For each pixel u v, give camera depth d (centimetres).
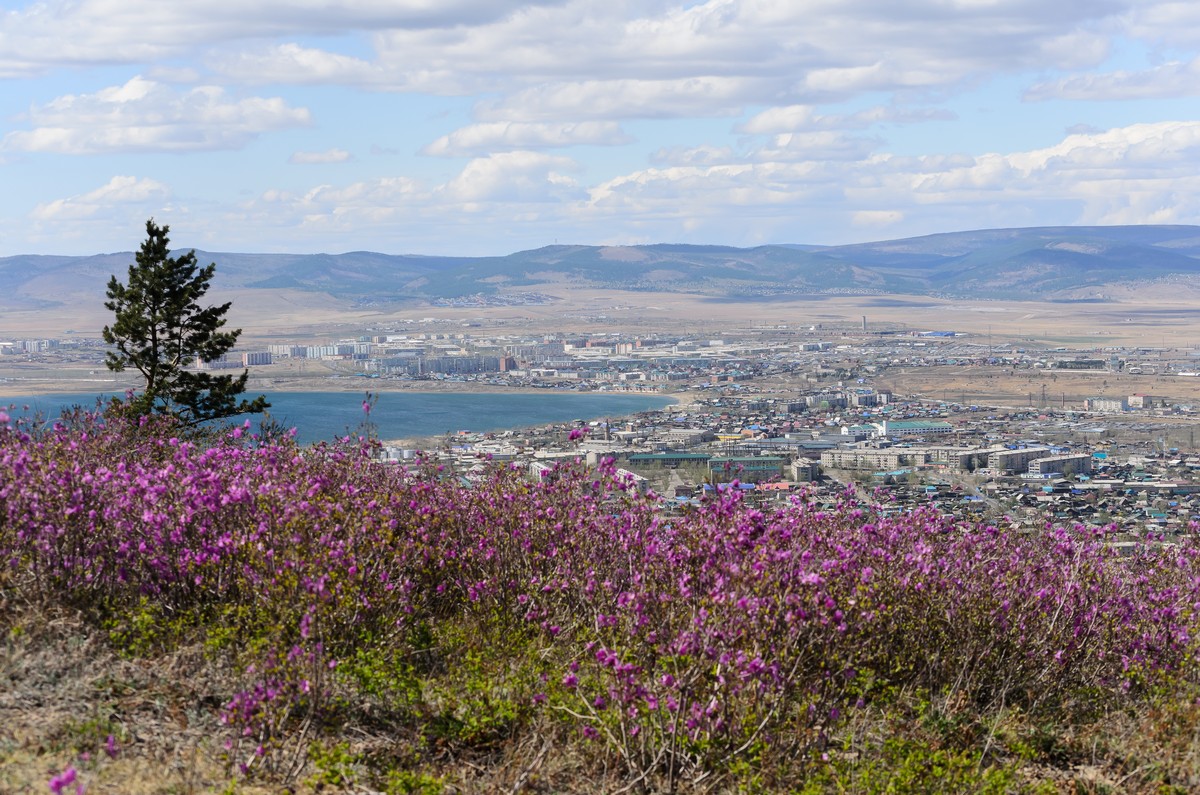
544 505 1082
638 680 810
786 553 821
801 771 797
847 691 855
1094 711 975
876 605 897
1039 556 1080
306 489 989
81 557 955
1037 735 921
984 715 948
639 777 770
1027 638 970
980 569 1035
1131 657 1000
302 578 864
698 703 787
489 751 826
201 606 958
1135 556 1175
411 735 830
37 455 1032
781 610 785
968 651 960
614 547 1048
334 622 875
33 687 807
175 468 1062
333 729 805
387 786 747
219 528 964
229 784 713
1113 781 864
